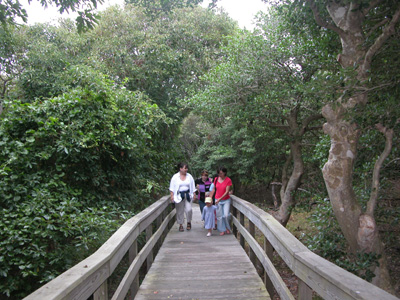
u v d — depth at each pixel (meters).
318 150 6.59
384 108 3.86
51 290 1.65
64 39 11.74
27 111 5.35
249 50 7.97
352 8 4.03
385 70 4.62
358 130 4.11
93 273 2.20
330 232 5.47
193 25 12.75
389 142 4.01
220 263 5.32
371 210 4.00
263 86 8.08
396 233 5.70
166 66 10.89
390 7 4.48
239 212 6.98
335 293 1.83
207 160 20.64
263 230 4.16
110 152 5.79
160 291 4.07
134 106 6.80
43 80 9.28
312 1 4.37
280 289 3.11
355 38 4.19
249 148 15.95
